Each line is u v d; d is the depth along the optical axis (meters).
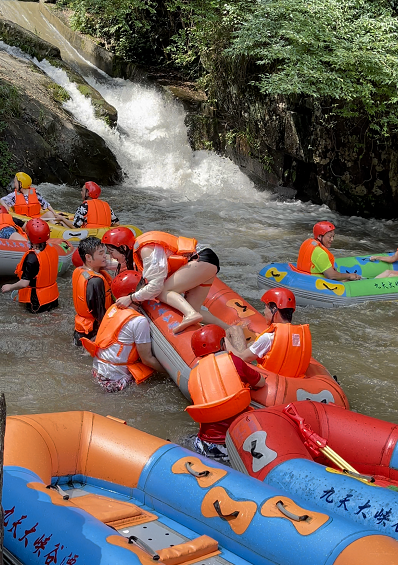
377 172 12.54
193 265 5.05
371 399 4.92
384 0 12.37
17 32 17.05
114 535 2.67
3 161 12.54
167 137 15.61
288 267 7.49
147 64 18.98
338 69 11.66
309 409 3.77
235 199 13.59
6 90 13.52
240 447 3.54
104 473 3.39
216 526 2.94
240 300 6.03
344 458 3.70
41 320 6.27
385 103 11.66
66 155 13.55
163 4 18.45
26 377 5.07
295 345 4.43
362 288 7.18
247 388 3.88
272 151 13.61
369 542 2.55
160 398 4.87
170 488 3.16
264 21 11.79
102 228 8.36
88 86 16.34
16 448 3.18
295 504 2.86
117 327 4.87
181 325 4.83
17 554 2.72
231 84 14.30
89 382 5.06
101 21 20.16
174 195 13.49
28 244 7.48
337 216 12.64
